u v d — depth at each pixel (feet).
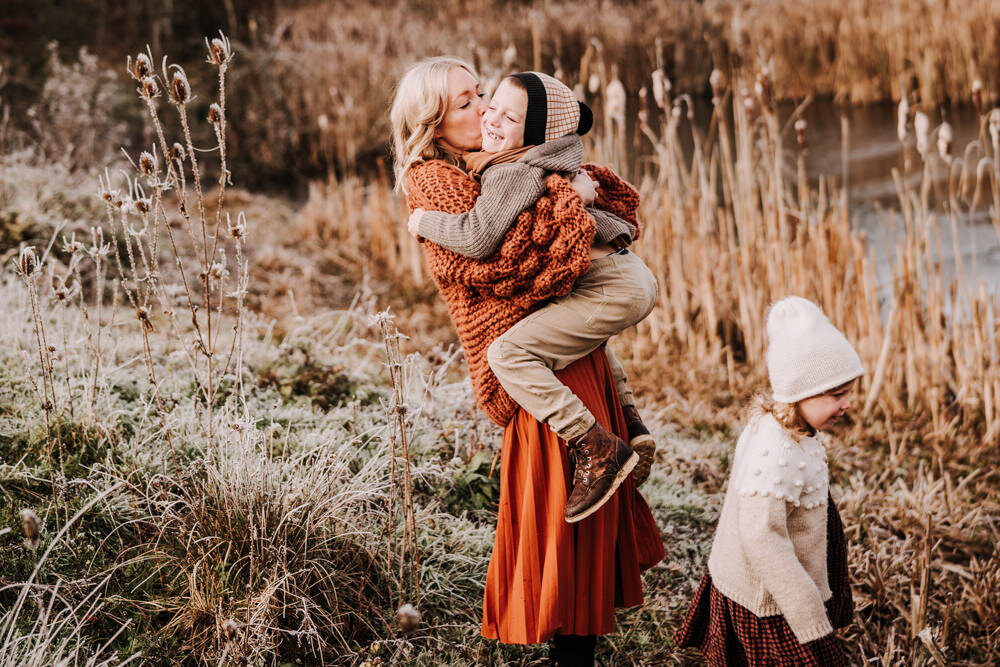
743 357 17.56
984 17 33.76
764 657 7.16
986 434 14.57
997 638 10.22
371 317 7.89
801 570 6.75
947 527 12.28
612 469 7.18
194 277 17.87
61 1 32.22
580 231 6.98
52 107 24.21
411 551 8.79
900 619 10.38
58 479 8.75
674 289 17.46
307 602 8.18
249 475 8.58
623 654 9.25
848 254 16.55
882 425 15.21
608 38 39.09
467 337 7.68
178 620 7.86
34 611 7.54
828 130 32.91
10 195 17.35
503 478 7.72
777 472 6.86
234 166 28.86
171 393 10.86
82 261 16.05
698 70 38.22
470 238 7.00
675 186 17.65
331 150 30.58
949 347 15.74
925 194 15.30
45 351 9.12
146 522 8.75
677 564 10.57
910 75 35.60
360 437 10.43
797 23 38.47
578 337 7.41
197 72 30.76
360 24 41.09
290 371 12.33
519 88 7.29
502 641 7.66
